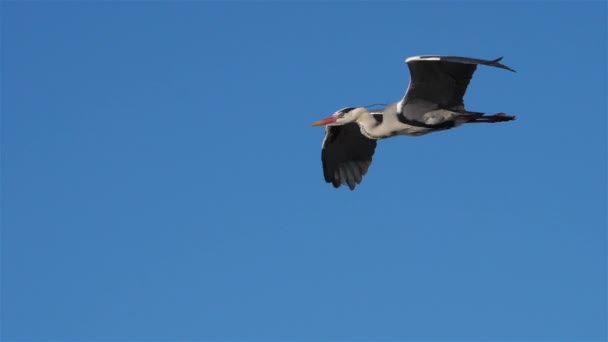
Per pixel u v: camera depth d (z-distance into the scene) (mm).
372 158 20250
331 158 20328
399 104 17688
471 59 15602
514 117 17172
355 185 20297
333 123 18984
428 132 17891
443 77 16906
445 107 17344
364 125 18719
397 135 18266
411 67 16734
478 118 17219
